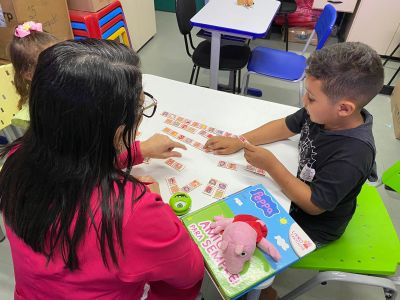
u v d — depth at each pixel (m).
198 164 1.02
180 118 1.21
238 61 2.36
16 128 1.65
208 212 0.84
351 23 3.38
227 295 0.68
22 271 0.62
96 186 0.51
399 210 1.88
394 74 2.94
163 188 0.93
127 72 0.48
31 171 0.52
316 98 0.87
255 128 1.18
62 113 0.46
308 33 3.57
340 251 1.10
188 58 3.32
